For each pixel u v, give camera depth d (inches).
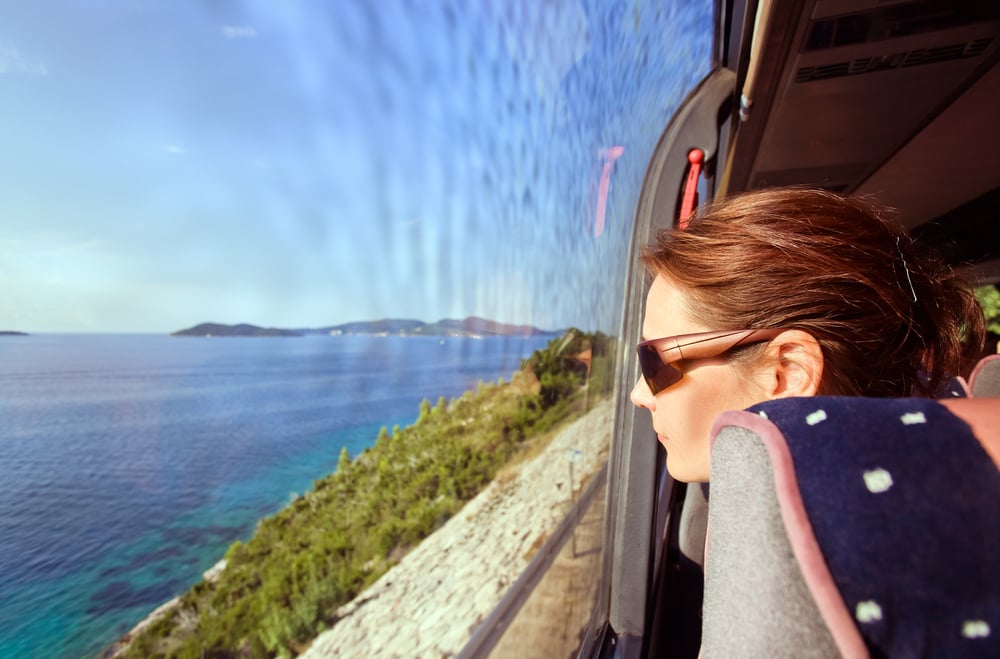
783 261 30.0
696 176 84.7
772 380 30.6
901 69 98.3
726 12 89.6
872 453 18.1
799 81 102.4
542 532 276.7
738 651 18.1
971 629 15.2
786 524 17.5
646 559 84.8
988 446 17.9
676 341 32.2
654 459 84.3
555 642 176.7
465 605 207.0
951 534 16.2
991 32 86.7
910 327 30.5
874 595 16.0
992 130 121.6
